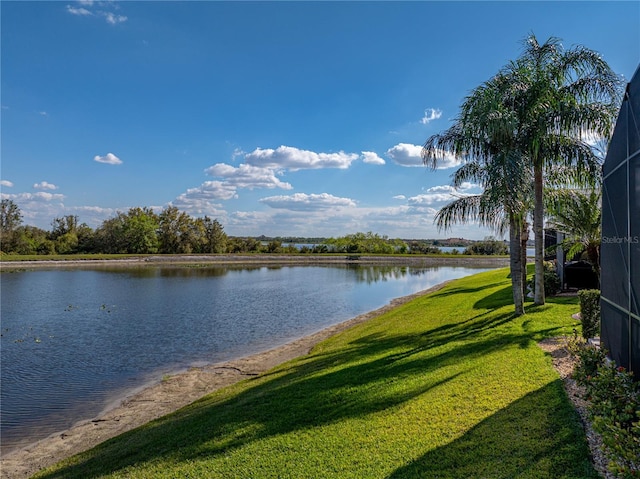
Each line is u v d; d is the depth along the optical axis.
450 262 55.06
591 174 9.78
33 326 15.65
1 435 6.98
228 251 65.31
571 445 3.59
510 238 10.03
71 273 38.72
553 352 6.41
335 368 7.77
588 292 7.02
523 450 3.69
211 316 17.64
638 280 4.05
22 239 56.03
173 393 8.61
